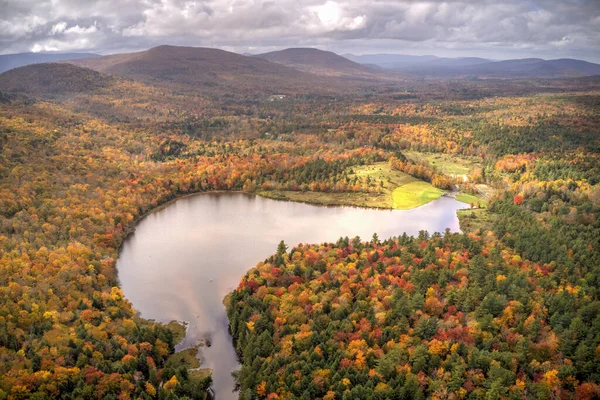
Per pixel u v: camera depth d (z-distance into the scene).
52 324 136.88
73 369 117.12
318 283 157.00
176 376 124.62
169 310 163.50
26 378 111.81
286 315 141.75
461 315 138.50
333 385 112.50
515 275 156.75
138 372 122.50
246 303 150.88
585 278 161.50
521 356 118.94
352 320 136.62
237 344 141.38
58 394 113.19
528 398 107.88
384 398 108.81
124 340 133.50
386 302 144.00
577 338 125.44
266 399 112.25
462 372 113.75
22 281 153.12
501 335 129.50
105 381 114.75
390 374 116.06
